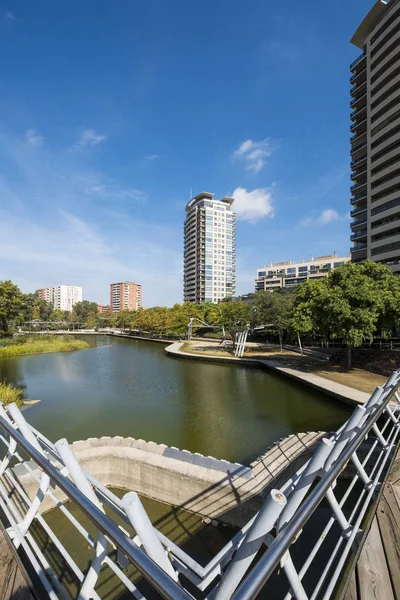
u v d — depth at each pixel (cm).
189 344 4444
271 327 3534
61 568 501
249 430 1157
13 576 197
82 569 499
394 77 4038
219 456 941
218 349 3725
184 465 688
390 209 3900
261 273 9625
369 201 4266
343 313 1753
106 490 170
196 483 654
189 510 654
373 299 1738
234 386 1914
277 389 1783
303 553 513
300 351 3058
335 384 1596
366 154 4547
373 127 4247
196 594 469
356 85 4759
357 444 182
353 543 212
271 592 452
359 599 183
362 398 1314
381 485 291
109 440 802
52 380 2167
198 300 10806
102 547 154
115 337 7081
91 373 2436
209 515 633
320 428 1155
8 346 3878
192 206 11938
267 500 100
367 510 260
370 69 4347
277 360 2588
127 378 2222
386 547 223
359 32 4609
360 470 273
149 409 1448
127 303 16662
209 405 1506
